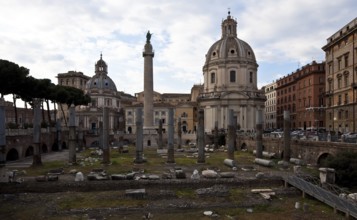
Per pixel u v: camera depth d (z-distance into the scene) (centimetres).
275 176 3628
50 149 7375
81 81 16638
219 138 9731
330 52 7994
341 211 2652
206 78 12031
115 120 14362
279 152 6069
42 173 4084
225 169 4525
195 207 2789
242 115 11138
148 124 8169
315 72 10331
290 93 12525
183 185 3403
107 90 14600
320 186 3247
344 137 4309
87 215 2595
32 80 6781
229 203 2875
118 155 6456
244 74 11519
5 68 6047
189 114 13938
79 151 7556
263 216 2602
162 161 5391
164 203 2870
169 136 5150
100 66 15200
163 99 16400
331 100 7944
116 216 2586
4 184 3253
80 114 13575
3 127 3781
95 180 3453
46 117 13775
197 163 5131
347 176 3409
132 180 3434
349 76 7031
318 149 4600
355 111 6738
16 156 5644
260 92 11738
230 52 11531
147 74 7769
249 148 7756
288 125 4931
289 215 2627
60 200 2942
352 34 6881
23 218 2530
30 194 3152
